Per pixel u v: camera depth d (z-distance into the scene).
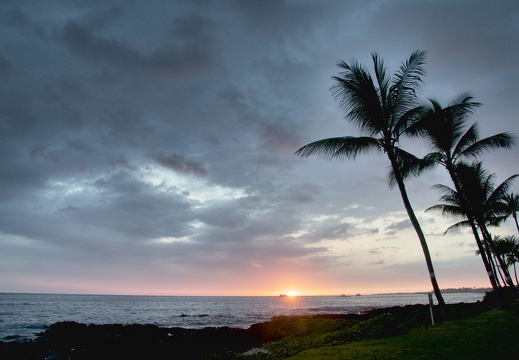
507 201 30.91
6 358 23.14
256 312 79.50
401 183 17.56
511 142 20.12
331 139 17.86
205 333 33.34
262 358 12.88
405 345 10.27
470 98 19.44
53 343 28.05
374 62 18.62
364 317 41.84
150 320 59.56
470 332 11.62
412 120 17.94
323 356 9.59
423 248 17.28
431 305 15.39
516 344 9.27
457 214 24.92
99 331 35.62
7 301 109.81
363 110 17.78
